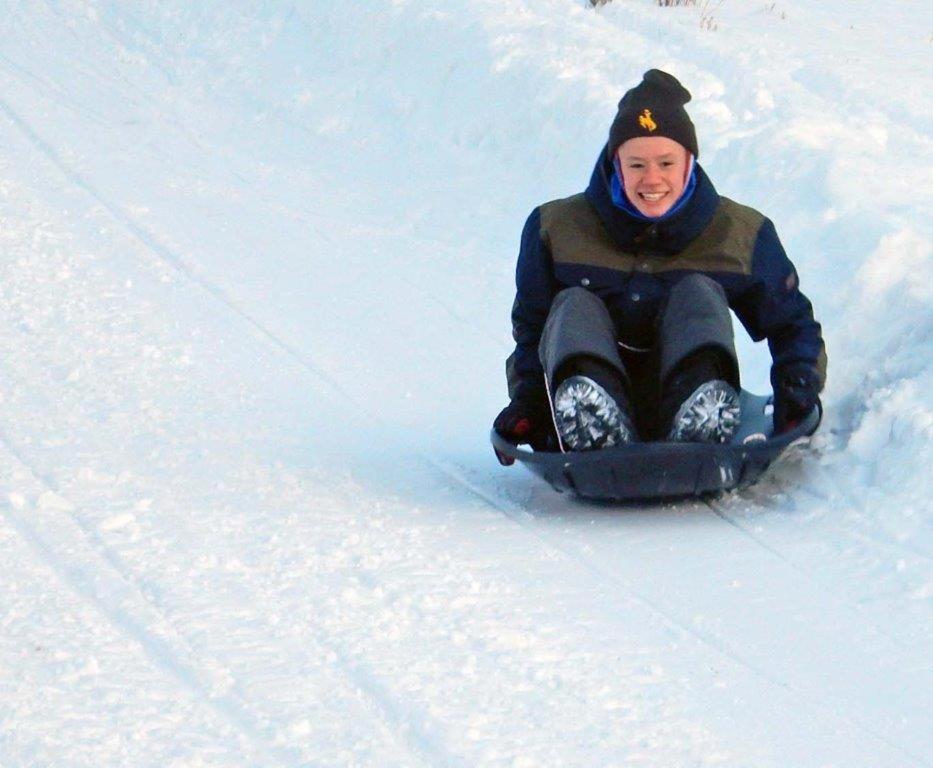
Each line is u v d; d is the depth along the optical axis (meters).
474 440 8.37
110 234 11.53
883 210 9.77
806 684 5.44
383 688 5.33
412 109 14.54
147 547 6.59
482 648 5.69
